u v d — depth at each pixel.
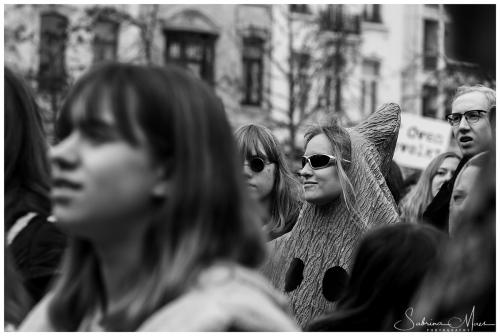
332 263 4.52
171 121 2.00
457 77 25.67
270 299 1.96
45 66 29.88
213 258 1.99
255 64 35.81
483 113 5.23
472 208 2.47
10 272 3.00
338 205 4.58
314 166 4.62
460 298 2.61
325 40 29.61
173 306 1.94
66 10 30.52
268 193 5.46
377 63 35.72
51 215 3.57
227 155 2.05
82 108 2.00
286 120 33.31
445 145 9.39
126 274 2.03
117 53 31.73
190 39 35.56
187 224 1.99
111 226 1.98
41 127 3.75
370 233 3.40
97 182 1.96
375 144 4.86
